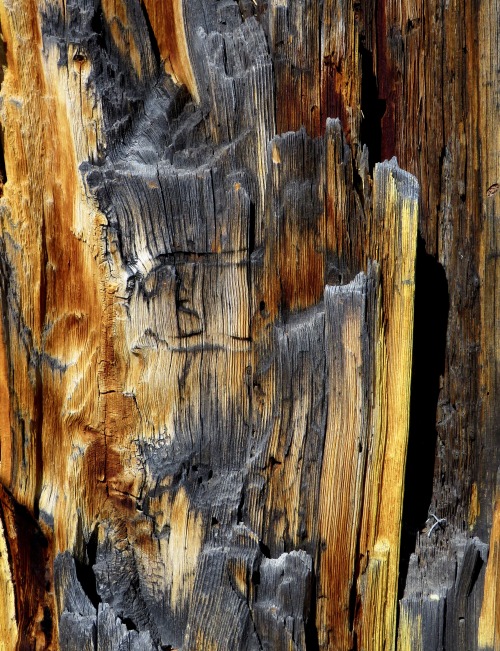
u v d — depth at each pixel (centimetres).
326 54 127
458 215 136
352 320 126
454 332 136
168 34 128
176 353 127
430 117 134
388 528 129
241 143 127
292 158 126
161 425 127
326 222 127
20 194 128
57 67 125
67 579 128
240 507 127
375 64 132
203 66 127
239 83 126
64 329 129
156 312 126
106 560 129
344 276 128
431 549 134
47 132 127
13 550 131
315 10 127
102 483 129
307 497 128
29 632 130
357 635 129
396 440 129
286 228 127
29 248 129
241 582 126
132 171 125
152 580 128
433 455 136
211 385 127
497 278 136
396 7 132
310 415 127
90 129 125
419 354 135
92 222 125
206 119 127
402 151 134
